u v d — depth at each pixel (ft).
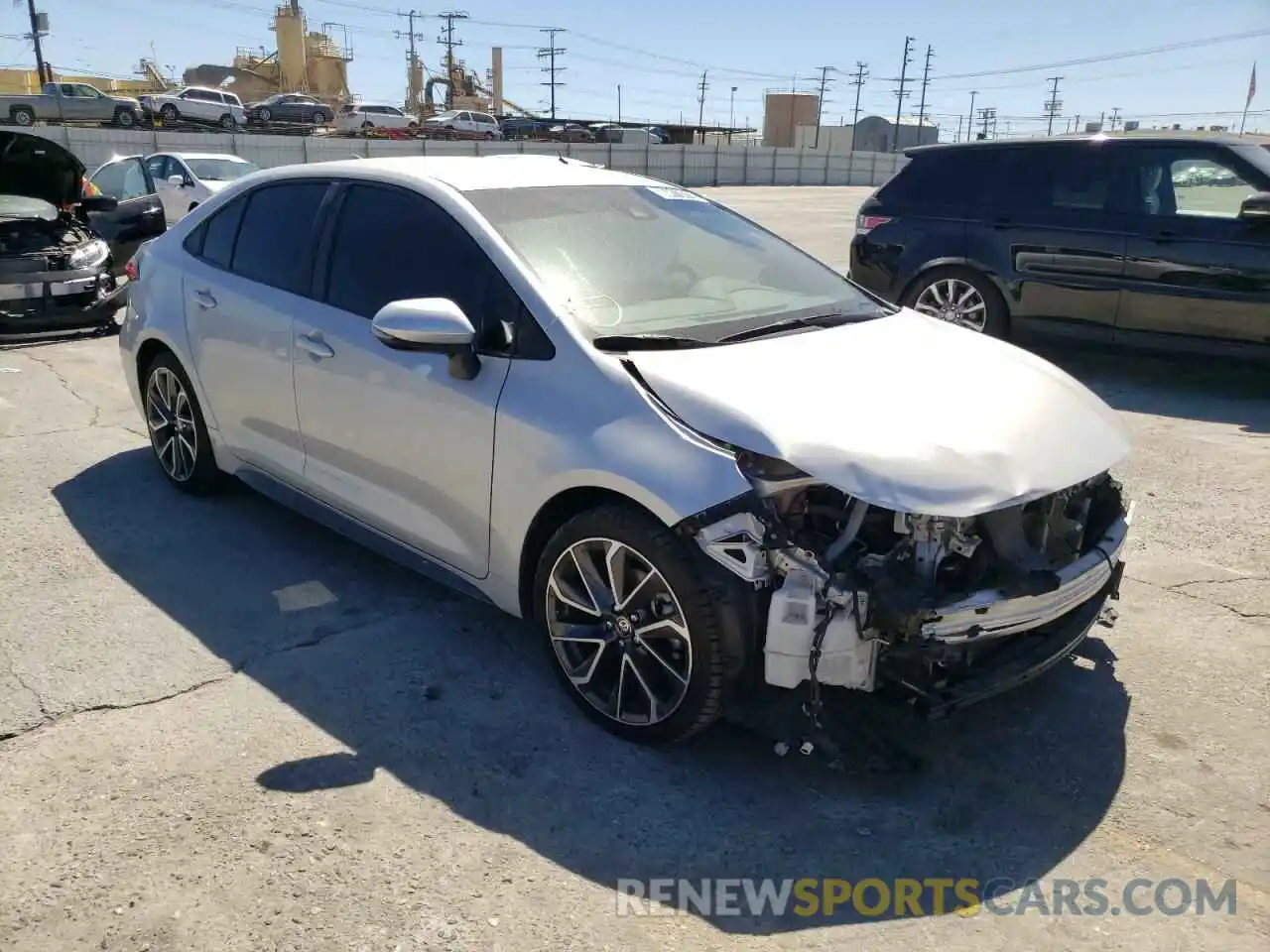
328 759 10.09
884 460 9.14
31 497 16.98
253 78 293.84
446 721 10.79
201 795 9.47
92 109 156.25
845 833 9.18
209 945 7.77
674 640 9.93
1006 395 10.73
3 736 10.30
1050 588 9.37
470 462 11.25
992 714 11.02
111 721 10.61
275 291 14.15
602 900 8.33
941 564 9.38
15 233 29.37
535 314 10.98
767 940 7.95
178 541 15.25
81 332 30.96
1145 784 9.87
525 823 9.24
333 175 13.97
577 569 10.54
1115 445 10.71
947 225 26.61
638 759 10.22
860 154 203.62
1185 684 11.62
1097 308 24.66
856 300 13.50
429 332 10.59
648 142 229.25
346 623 12.86
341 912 8.13
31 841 8.83
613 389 10.19
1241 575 14.40
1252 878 8.64
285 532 15.71
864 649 9.14
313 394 13.30
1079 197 24.91
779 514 9.39
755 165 190.39
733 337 11.24
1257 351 22.93
